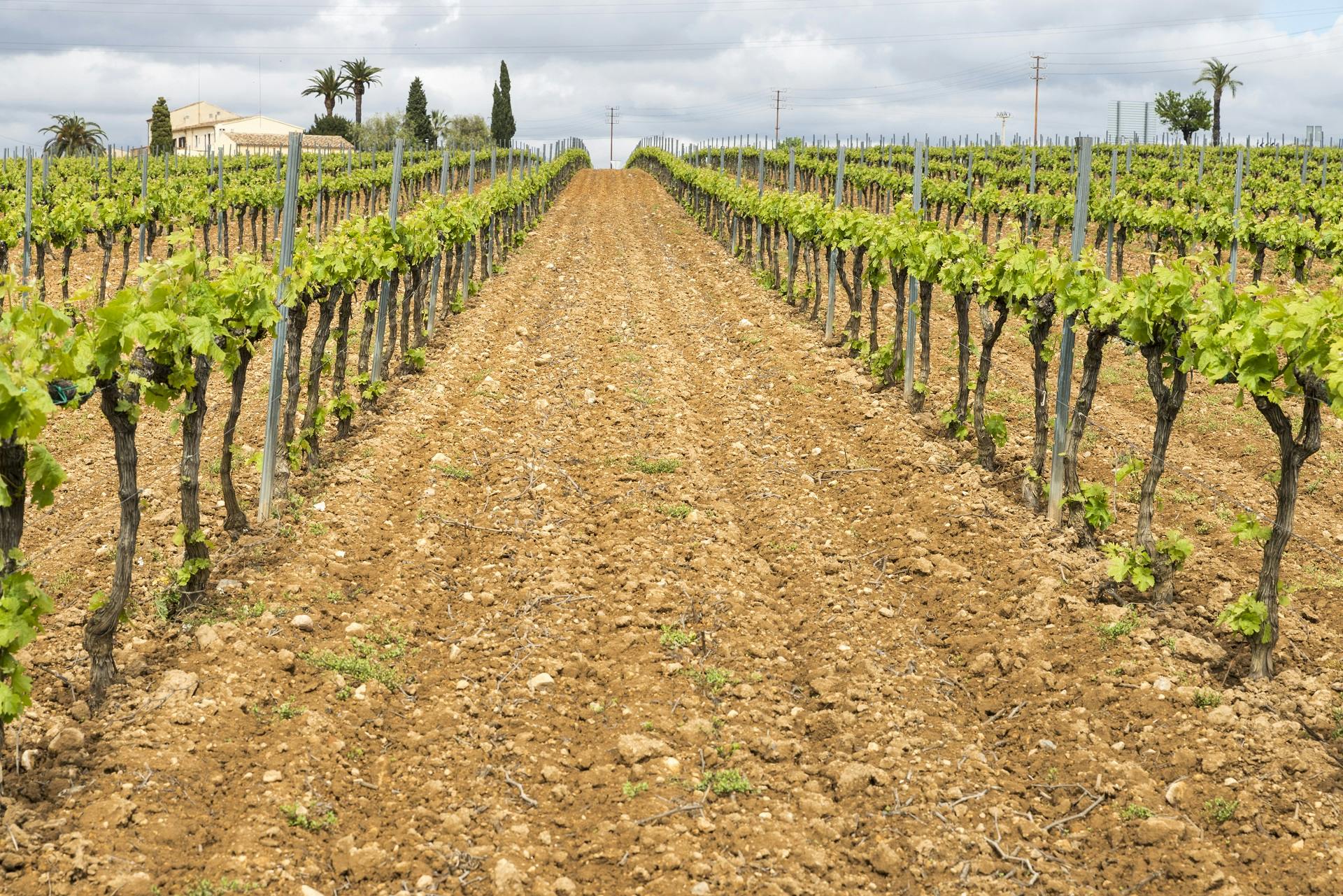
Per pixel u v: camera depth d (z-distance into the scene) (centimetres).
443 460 1059
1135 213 2302
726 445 1184
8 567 527
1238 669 693
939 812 552
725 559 863
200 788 538
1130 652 697
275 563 810
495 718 638
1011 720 656
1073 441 882
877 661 712
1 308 534
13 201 2333
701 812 549
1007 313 1034
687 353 1659
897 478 1060
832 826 542
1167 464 1141
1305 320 633
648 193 5097
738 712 649
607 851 519
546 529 926
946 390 1384
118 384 611
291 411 980
